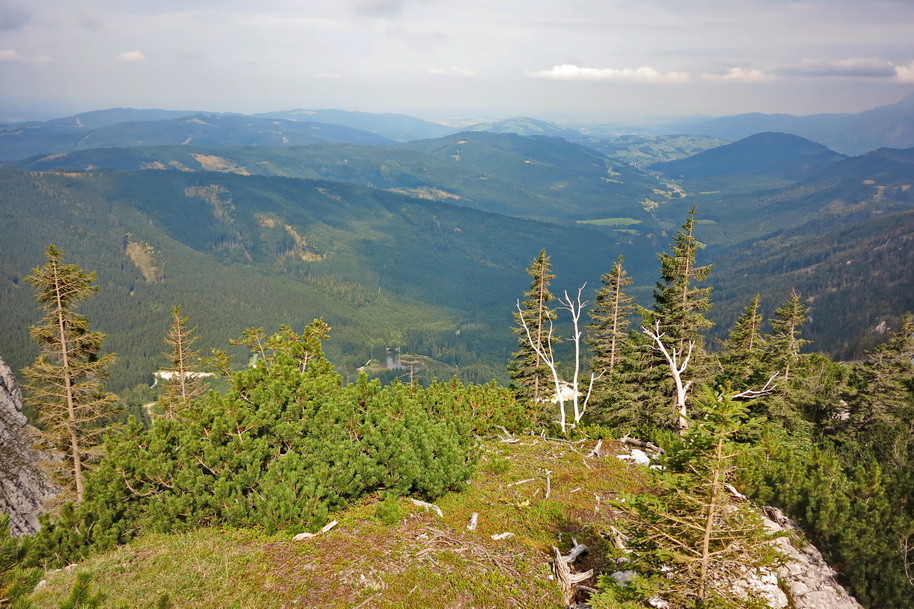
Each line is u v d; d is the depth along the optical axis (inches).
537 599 401.1
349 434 592.4
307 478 507.2
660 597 355.6
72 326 950.4
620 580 403.9
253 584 392.8
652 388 1077.1
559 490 625.0
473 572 428.1
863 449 1016.2
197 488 496.7
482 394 936.9
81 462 941.8
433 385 954.7
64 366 922.1
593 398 1304.1
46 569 447.2
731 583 367.2
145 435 539.8
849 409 1278.3
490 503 576.1
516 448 812.0
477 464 700.7
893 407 1223.5
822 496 631.8
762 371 1208.8
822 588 428.8
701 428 336.2
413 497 581.0
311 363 782.5
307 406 602.2
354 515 517.3
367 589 391.2
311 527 478.6
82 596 243.9
